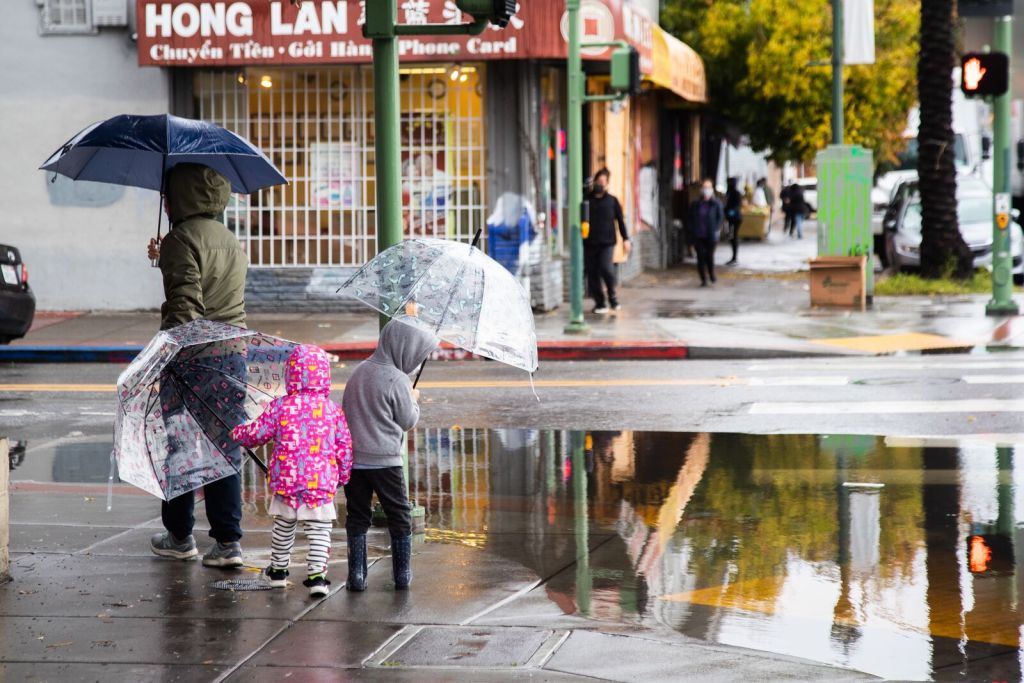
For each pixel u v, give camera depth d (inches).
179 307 333.4
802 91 1428.4
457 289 315.3
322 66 1015.6
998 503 426.6
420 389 692.7
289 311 1029.2
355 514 332.2
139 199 1023.6
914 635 301.9
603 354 825.5
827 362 770.8
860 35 1131.9
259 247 1030.4
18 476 484.4
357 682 266.8
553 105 1066.1
